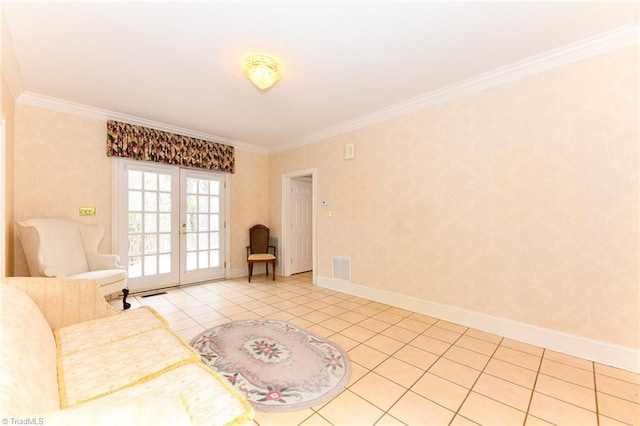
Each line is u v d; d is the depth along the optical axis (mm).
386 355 2191
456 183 2840
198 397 1104
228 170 4801
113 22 1873
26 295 1538
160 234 4094
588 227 2131
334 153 4129
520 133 2443
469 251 2752
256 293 3939
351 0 1683
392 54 2264
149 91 2930
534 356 2182
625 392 1734
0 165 2367
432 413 1555
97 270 3178
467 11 1781
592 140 2111
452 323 2846
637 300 1952
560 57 2217
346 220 3957
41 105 3098
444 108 2932
